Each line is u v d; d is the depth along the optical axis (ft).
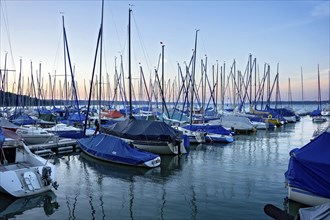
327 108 266.16
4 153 54.39
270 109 204.74
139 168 67.72
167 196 49.14
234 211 42.73
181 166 70.54
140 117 143.54
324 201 40.04
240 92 192.03
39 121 130.00
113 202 46.44
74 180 58.18
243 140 118.52
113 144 73.67
